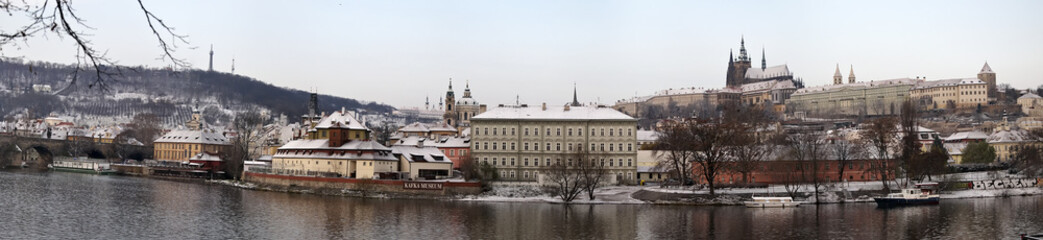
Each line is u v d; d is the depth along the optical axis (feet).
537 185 609.83
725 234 400.88
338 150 649.20
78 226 399.85
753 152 631.56
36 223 405.80
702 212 501.15
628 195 589.32
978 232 404.98
